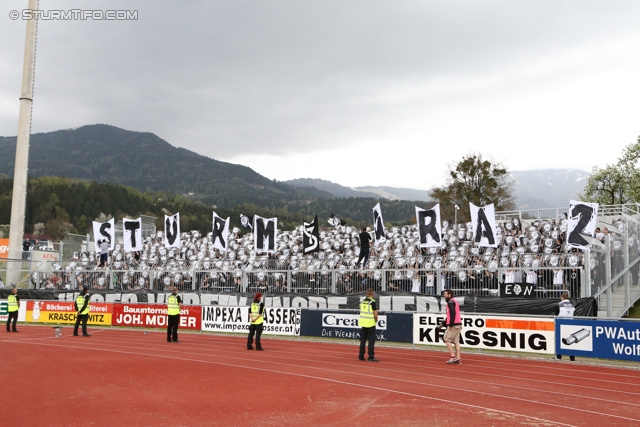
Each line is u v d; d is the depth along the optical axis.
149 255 38.34
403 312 22.31
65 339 24.42
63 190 127.25
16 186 41.16
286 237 37.72
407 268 25.78
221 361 17.50
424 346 21.42
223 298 29.36
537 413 10.13
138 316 30.09
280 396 11.61
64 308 31.88
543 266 23.80
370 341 17.64
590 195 57.25
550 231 28.05
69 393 11.84
